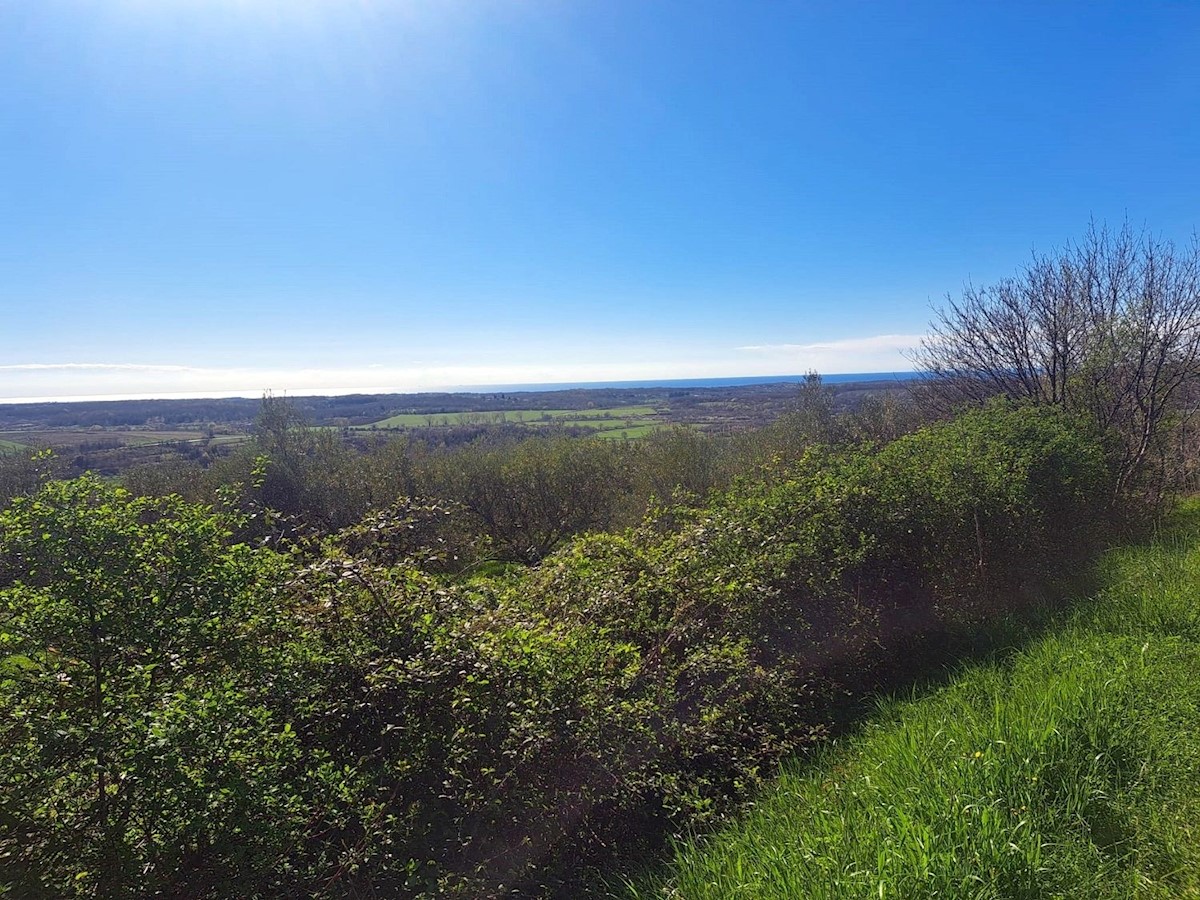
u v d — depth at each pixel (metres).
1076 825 2.75
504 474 19.77
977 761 3.07
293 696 2.91
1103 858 2.58
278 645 3.05
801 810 3.35
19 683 2.25
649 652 4.46
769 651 4.88
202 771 2.19
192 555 2.59
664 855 3.38
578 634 4.04
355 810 2.66
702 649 4.39
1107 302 10.54
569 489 19.89
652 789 3.64
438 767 3.08
